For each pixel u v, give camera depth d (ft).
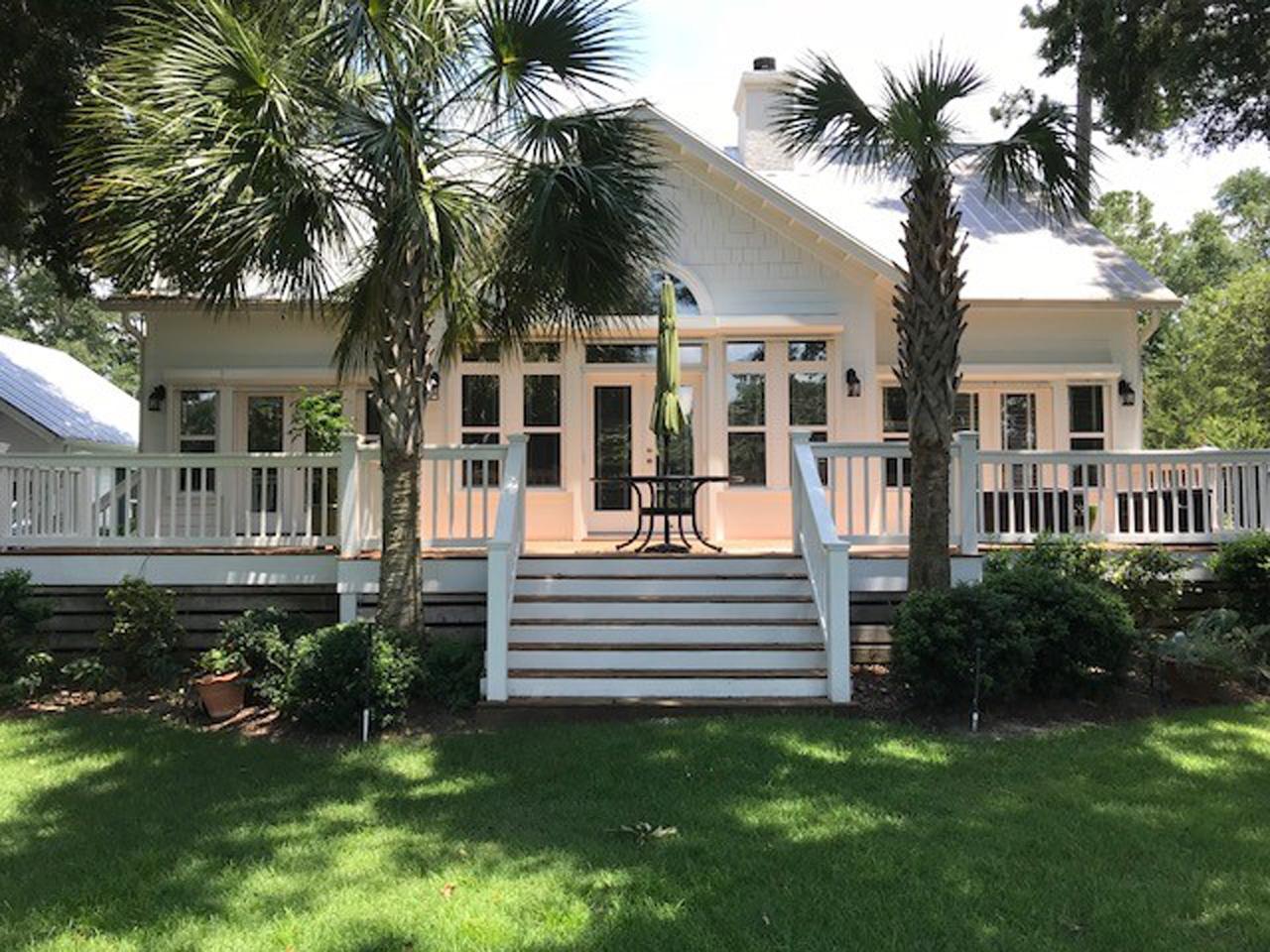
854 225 45.03
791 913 11.75
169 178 19.70
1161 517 29.22
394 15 20.80
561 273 24.45
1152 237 120.98
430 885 12.77
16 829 15.30
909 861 13.43
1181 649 23.56
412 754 19.54
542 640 24.99
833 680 22.84
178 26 20.66
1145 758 18.54
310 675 21.35
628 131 24.57
